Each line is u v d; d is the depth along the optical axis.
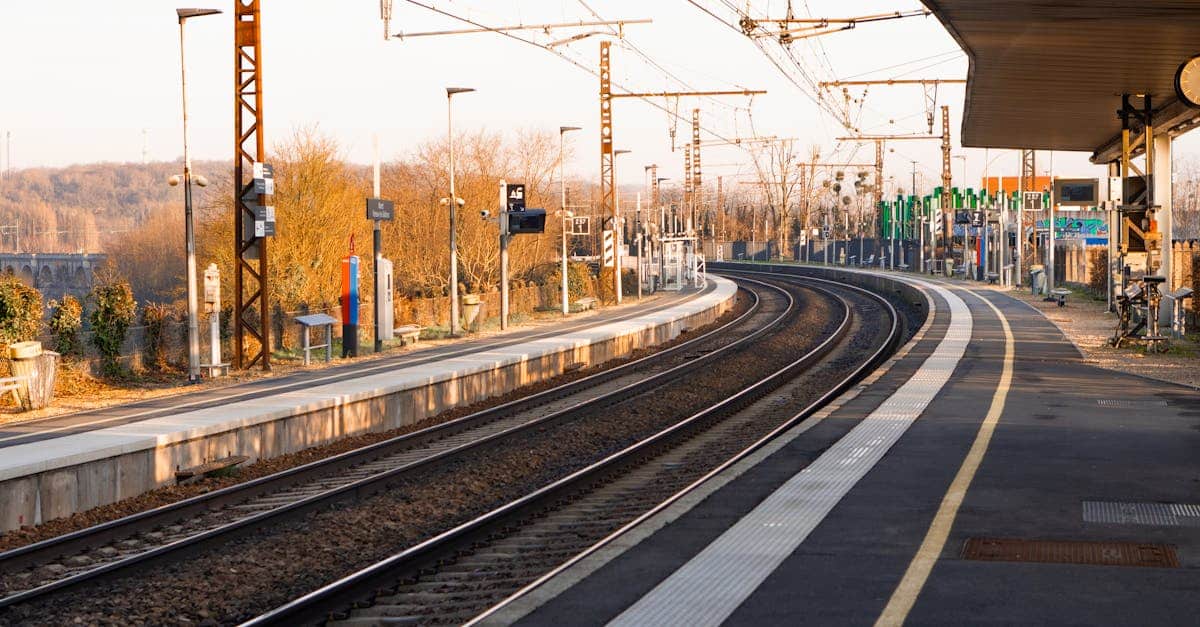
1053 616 7.21
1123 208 27.73
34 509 13.73
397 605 9.60
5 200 197.50
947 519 10.02
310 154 43.25
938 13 18.47
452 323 39.41
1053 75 24.98
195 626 9.61
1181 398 18.38
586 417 22.86
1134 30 19.69
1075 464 12.64
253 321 31.78
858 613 7.34
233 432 17.58
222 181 43.34
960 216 67.88
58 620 9.58
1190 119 30.81
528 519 13.21
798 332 45.75
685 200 95.94
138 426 17.41
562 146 51.22
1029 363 24.34
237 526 12.67
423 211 60.53
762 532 9.64
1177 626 6.99
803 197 126.50
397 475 16.14
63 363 25.08
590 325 43.16
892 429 15.29
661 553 8.98
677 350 37.69
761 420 21.56
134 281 71.31
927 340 30.61
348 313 32.31
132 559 11.10
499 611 7.59
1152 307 27.23
